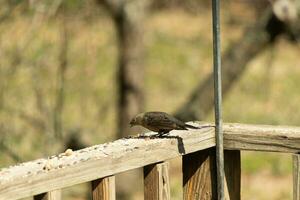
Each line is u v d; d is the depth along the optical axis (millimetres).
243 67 13008
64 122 15602
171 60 26047
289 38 12891
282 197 14398
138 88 13734
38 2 11609
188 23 30062
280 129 4941
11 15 11734
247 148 5059
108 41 16203
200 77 24688
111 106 16547
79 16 13070
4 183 3674
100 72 21859
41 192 3863
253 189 14938
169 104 21328
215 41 4938
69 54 13758
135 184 13469
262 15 13242
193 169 5262
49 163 3990
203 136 5043
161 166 4738
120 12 13672
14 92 12609
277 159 16750
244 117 19062
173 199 12164
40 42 12875
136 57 13719
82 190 13055
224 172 5195
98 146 4531
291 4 12266
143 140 4746
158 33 28109
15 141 11977
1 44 11797
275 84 23359
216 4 4898
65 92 13492
